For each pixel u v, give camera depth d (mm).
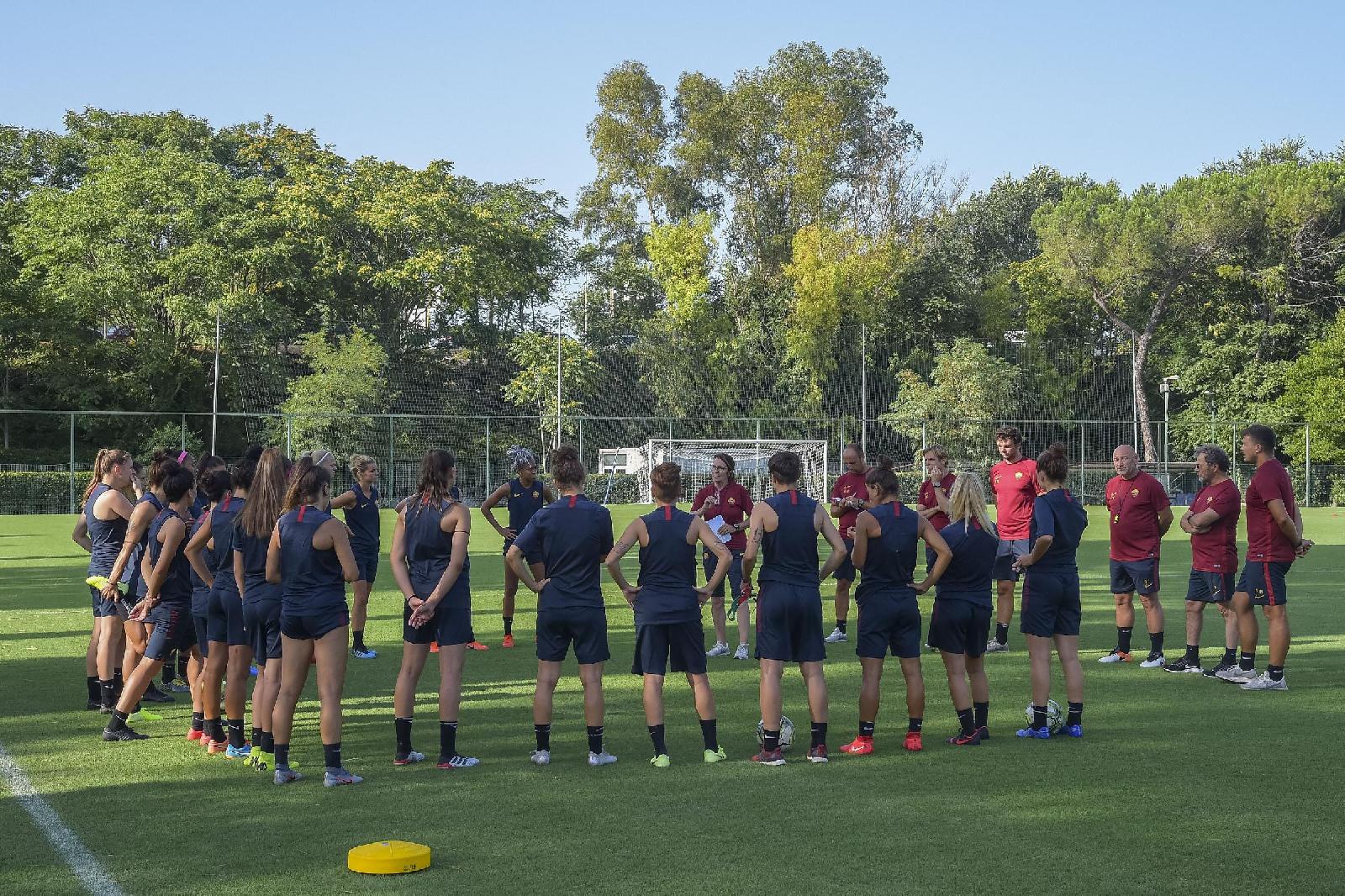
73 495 43281
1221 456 10172
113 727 7887
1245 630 9820
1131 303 59250
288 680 6801
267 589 7020
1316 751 7465
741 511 11422
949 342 58531
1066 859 5336
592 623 7176
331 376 47531
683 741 7836
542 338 50188
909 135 64188
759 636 7289
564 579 7176
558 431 46281
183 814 6148
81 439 50594
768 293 60344
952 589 7664
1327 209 55625
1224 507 10070
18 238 51094
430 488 7324
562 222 65562
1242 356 57031
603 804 6277
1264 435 9562
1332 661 11055
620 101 64938
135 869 5266
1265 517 9555
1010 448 11609
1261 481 9500
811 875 5117
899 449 53406
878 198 58656
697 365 54125
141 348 50000
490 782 6773
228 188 51969
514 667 10875
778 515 7273
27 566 21031
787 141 62125
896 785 6648
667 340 54500
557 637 7219
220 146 61812
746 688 9742
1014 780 6750
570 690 9734
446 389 51812
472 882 5051
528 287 57375
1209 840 5617
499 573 20266
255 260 49844
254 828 5887
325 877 5133
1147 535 10836
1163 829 5797
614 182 65500
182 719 8688
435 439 47562
